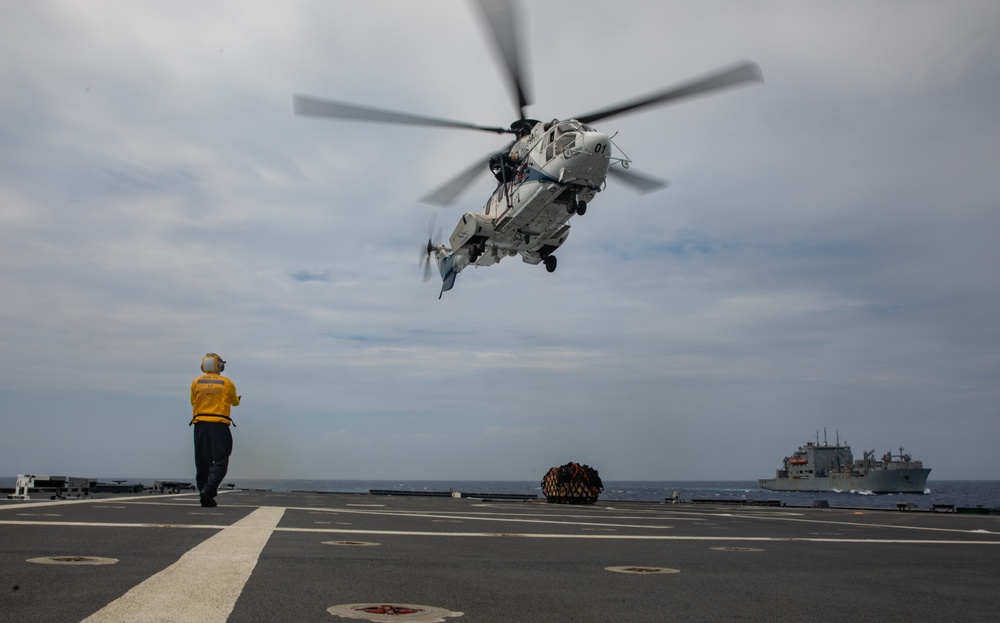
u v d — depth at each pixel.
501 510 16.23
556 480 23.12
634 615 4.21
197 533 7.52
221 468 13.02
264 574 5.02
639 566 6.41
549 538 8.91
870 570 6.63
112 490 21.53
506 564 6.22
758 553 7.84
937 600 5.07
